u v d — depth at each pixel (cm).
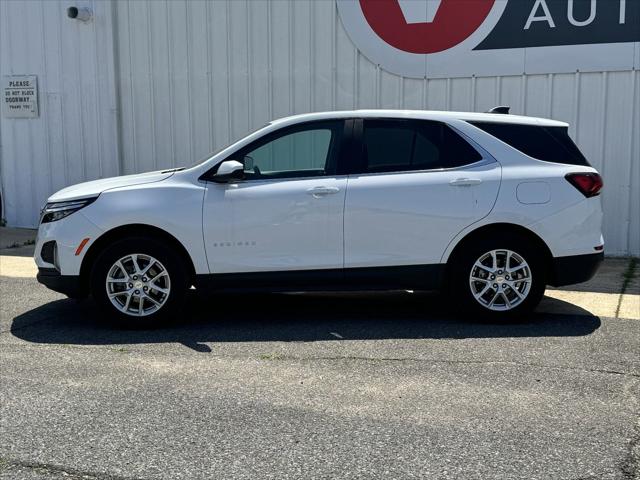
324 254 627
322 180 631
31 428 421
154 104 1198
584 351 559
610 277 862
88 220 621
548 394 469
